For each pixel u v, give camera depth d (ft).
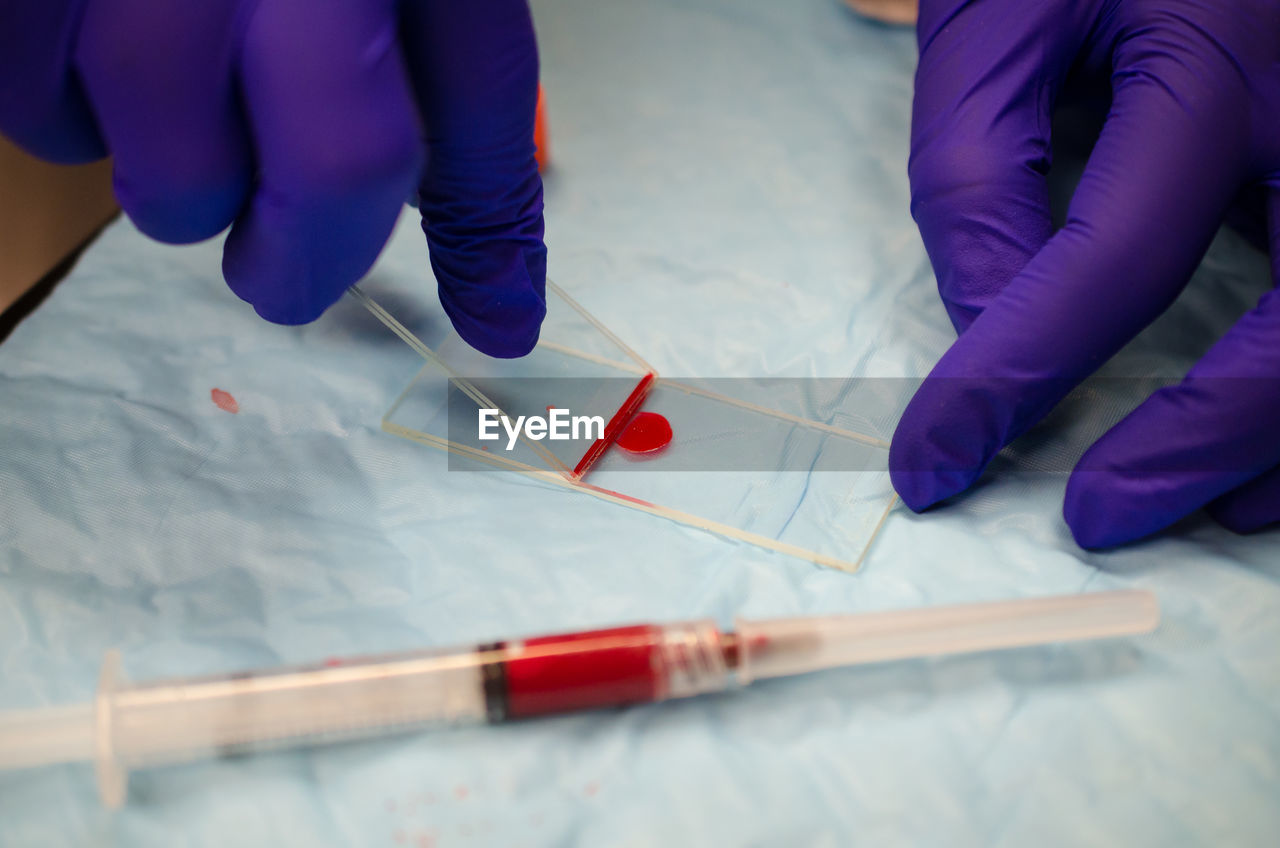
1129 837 0.63
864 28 1.02
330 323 0.84
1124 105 0.78
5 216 0.83
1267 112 0.77
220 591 0.71
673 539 0.74
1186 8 0.79
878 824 0.64
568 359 0.82
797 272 0.87
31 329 0.83
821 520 0.75
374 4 0.67
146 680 0.68
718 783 0.65
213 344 0.83
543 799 0.64
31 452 0.77
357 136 0.66
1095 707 0.67
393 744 0.66
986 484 0.76
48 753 0.63
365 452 0.78
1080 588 0.71
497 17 0.70
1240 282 0.84
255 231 0.70
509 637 0.70
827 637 0.66
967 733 0.66
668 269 0.88
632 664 0.66
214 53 0.65
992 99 0.82
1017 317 0.74
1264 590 0.71
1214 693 0.67
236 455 0.77
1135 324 0.74
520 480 0.77
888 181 0.92
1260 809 0.64
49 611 0.70
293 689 0.65
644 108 0.98
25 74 0.65
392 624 0.70
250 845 0.63
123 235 0.88
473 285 0.77
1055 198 0.88
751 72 1.00
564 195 0.92
